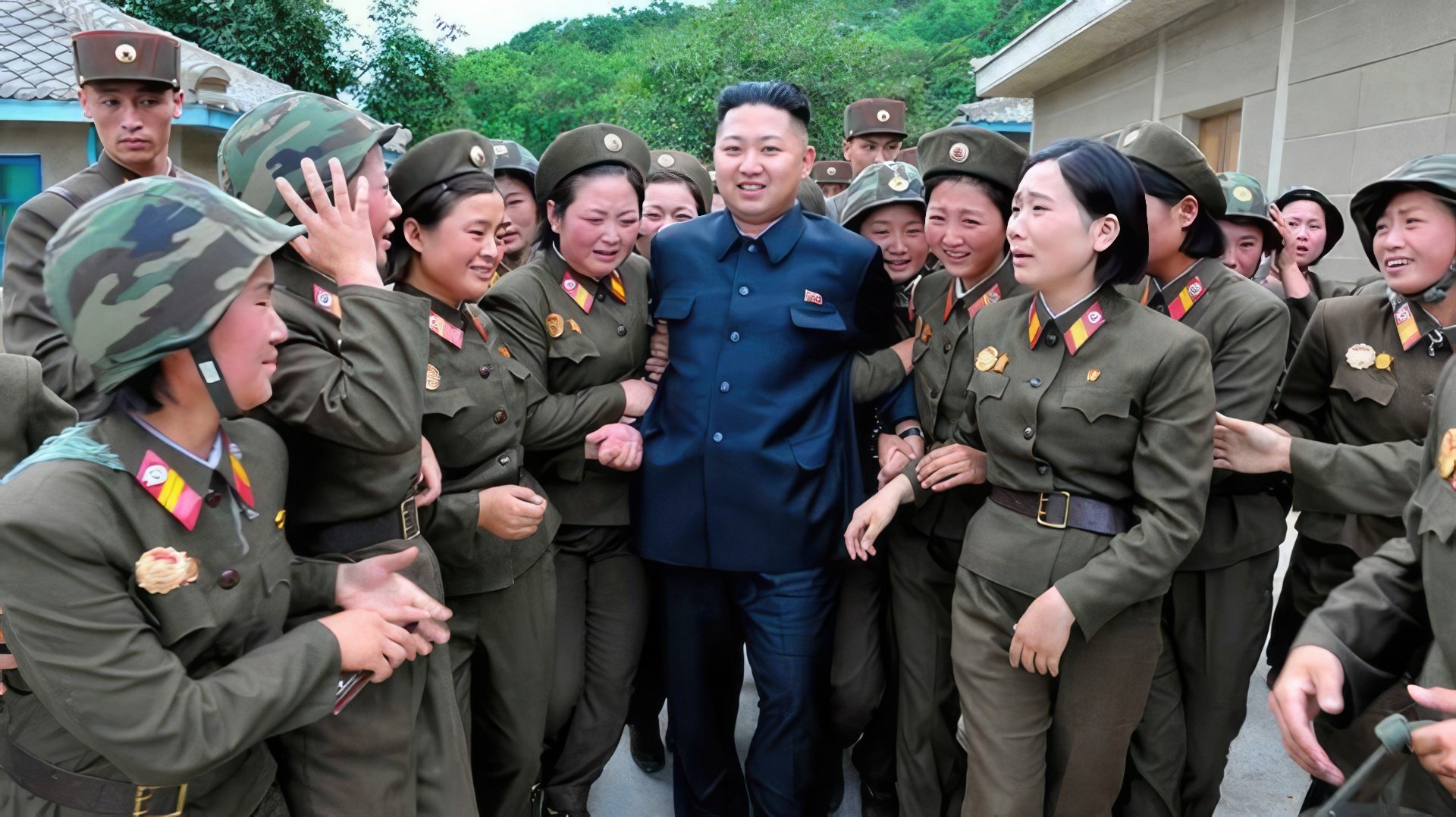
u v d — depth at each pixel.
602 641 2.77
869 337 2.65
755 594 2.59
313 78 19.75
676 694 2.71
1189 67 9.02
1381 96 6.45
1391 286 2.36
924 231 2.96
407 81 22.61
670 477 2.57
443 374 2.18
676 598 2.67
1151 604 2.09
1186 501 1.97
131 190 1.41
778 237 2.54
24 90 10.26
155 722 1.36
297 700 1.53
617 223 2.55
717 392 2.52
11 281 2.79
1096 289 2.08
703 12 23.86
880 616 2.82
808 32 22.88
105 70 3.06
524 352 2.53
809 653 2.58
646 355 2.78
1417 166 2.30
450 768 1.95
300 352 1.73
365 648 1.62
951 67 36.56
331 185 1.79
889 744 2.91
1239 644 2.60
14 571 1.31
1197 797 2.70
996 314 2.29
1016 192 2.11
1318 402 2.72
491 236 2.13
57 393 2.59
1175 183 2.41
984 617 2.16
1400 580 1.74
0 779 1.53
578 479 2.63
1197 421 1.99
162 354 1.37
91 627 1.34
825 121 22.73
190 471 1.49
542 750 2.69
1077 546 2.06
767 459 2.48
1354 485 2.26
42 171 10.67
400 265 2.16
